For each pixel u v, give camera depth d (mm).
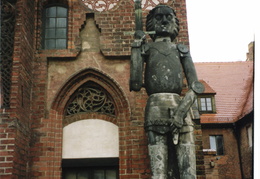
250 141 18203
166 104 4914
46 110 7602
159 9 5512
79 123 7750
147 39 7984
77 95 7949
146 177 7078
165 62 5133
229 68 23828
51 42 8289
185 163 4773
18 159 6477
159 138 4809
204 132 19766
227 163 19297
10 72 6773
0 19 6941
